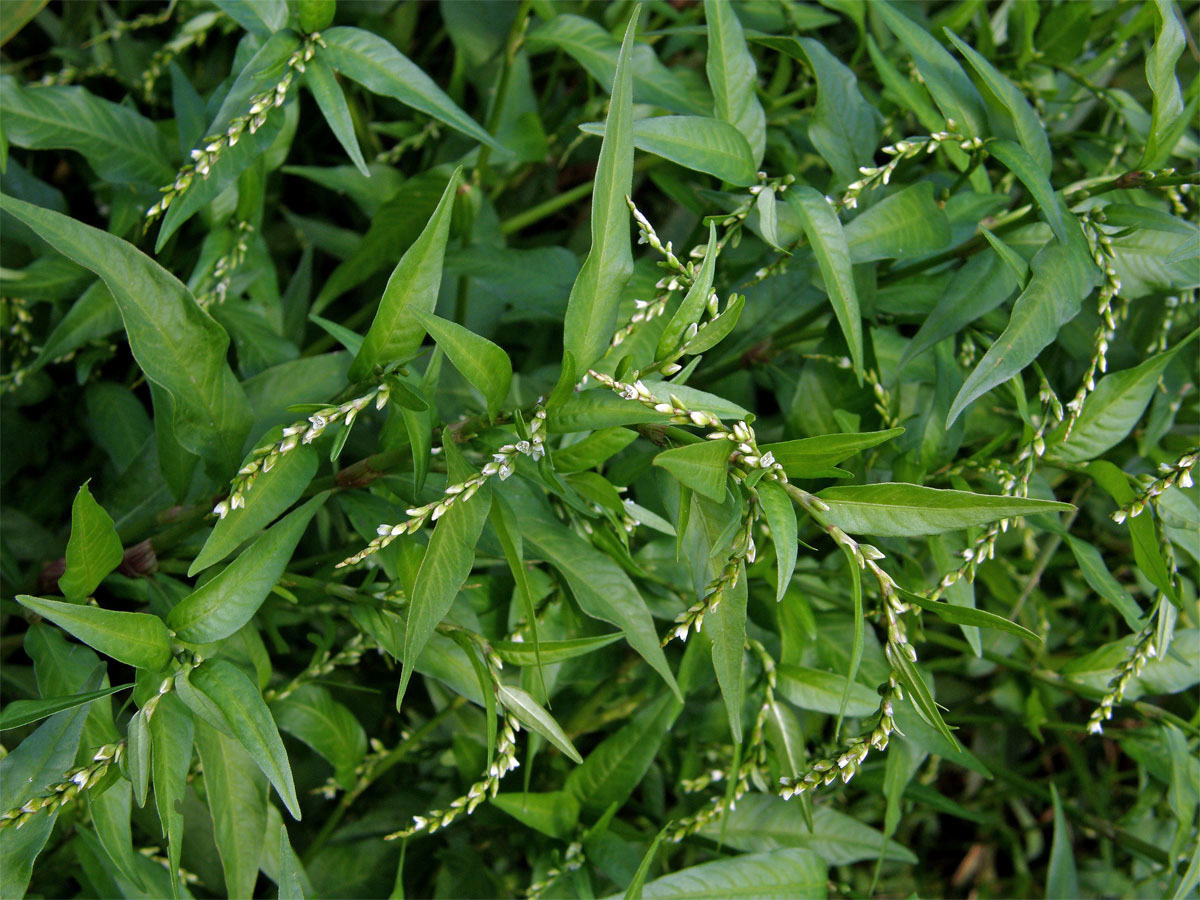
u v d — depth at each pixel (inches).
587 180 28.6
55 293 21.3
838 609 21.3
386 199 23.7
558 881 20.1
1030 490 19.6
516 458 16.5
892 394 21.3
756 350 21.5
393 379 16.5
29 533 21.7
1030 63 23.5
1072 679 21.6
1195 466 19.3
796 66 26.7
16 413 22.7
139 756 15.8
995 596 23.6
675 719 21.6
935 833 29.3
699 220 22.7
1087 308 22.5
